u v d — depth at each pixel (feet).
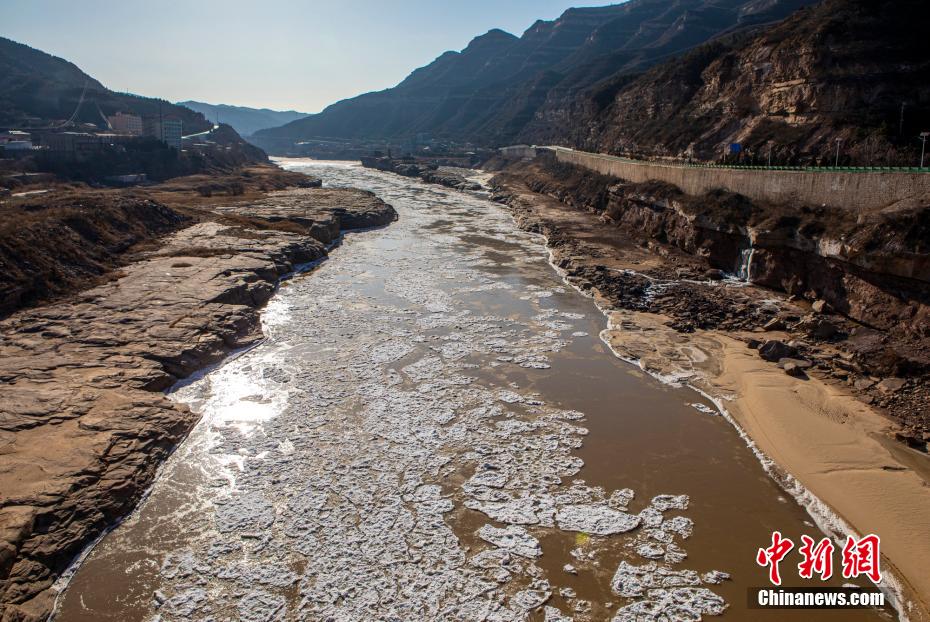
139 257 207.21
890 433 106.73
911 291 145.18
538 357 144.56
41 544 77.66
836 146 213.66
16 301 153.99
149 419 105.60
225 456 102.12
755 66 285.64
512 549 81.82
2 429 97.25
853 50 234.38
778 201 206.49
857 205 172.96
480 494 92.94
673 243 254.47
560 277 221.66
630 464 101.14
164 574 76.84
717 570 78.28
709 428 112.68
